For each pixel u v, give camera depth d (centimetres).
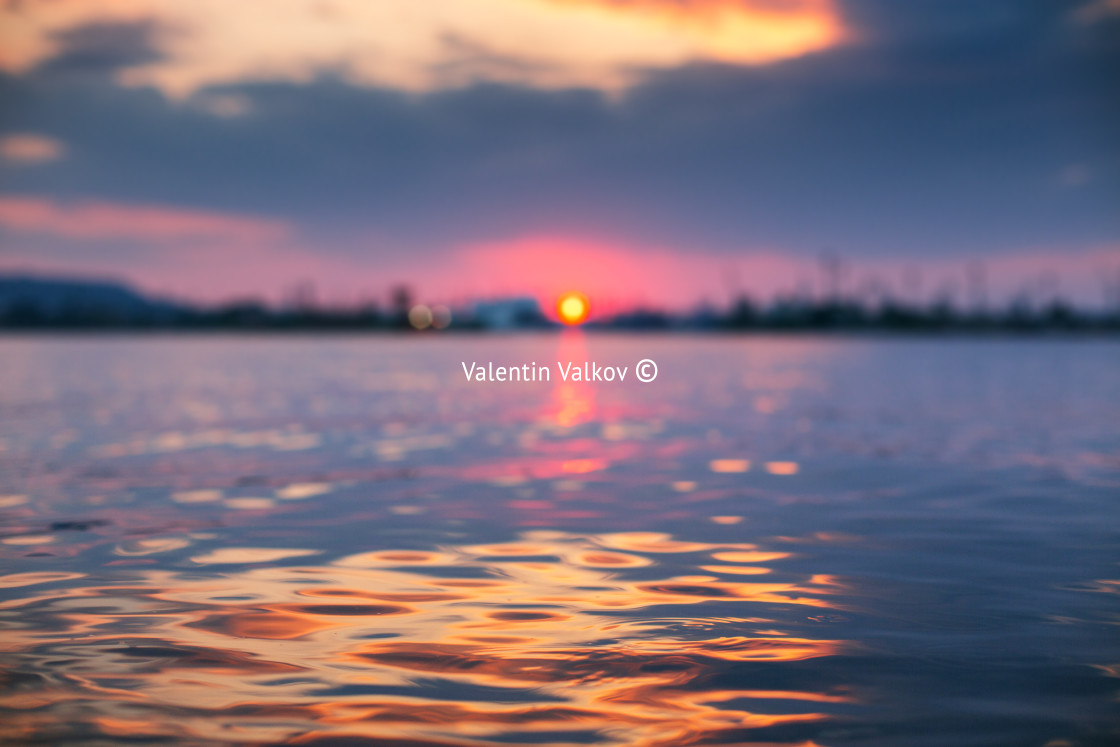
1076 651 482
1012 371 4322
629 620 542
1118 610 559
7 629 522
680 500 980
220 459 1317
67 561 693
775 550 736
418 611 561
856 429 1761
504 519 871
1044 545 750
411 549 740
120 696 419
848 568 673
